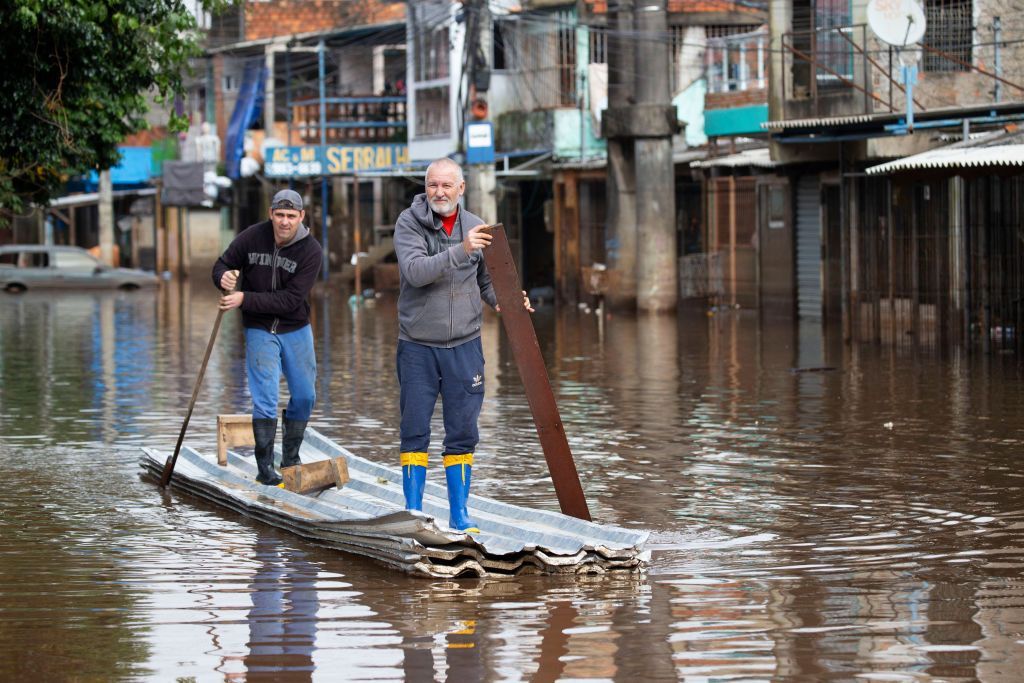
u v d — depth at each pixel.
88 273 84.94
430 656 12.59
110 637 13.21
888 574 15.24
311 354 20.16
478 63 60.81
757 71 63.25
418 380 16.53
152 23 31.56
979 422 26.08
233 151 90.75
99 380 35.25
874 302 42.50
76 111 30.92
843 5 46.38
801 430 25.58
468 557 15.32
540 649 12.76
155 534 17.56
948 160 35.59
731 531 17.41
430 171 16.41
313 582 15.16
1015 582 14.85
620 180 59.19
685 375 35.19
